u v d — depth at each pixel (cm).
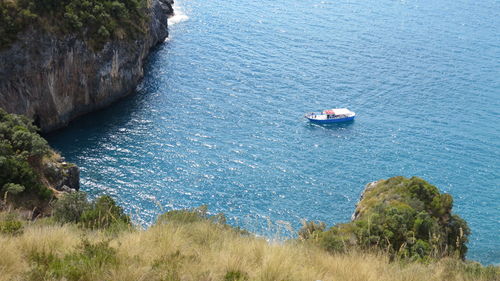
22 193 5744
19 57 9025
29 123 7531
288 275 1416
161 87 11188
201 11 16062
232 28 14825
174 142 9144
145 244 1623
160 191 7800
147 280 1338
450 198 5769
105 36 9994
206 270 1404
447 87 12300
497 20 17050
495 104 11638
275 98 11100
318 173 8650
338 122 10306
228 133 9600
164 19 13488
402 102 11469
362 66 13050
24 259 1479
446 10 17838
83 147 8906
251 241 1733
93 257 1449
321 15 16500
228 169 8488
